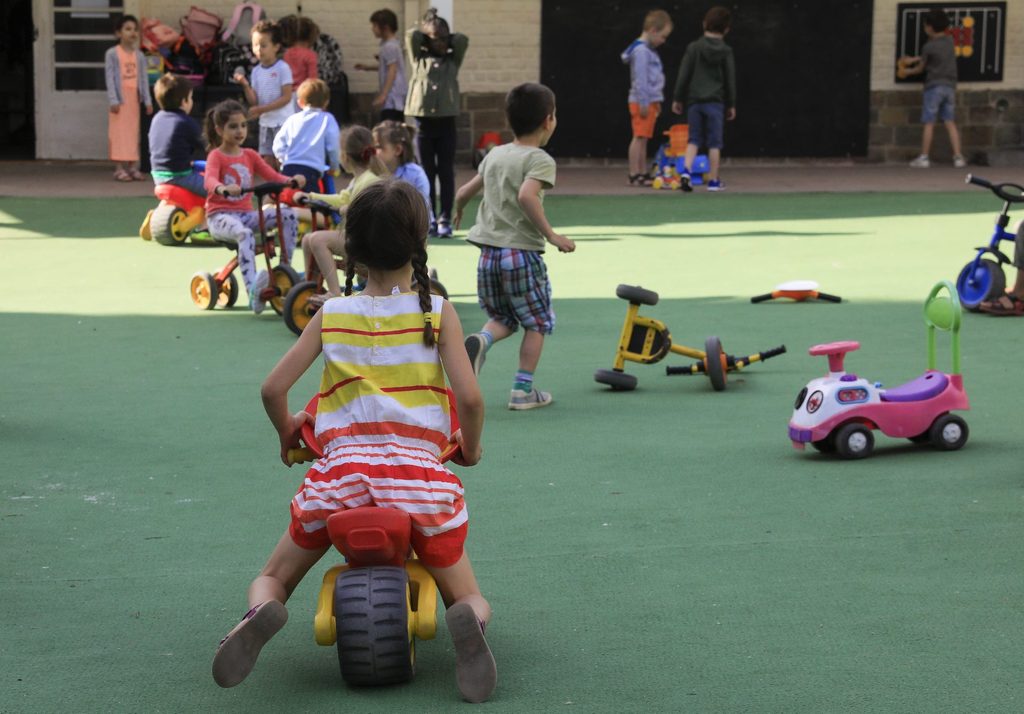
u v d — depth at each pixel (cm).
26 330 898
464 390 352
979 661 369
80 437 630
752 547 468
